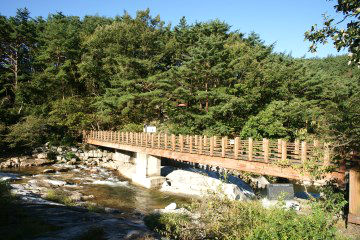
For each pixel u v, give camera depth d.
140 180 22.62
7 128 30.72
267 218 6.76
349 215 8.40
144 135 23.39
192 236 7.16
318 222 5.82
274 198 16.12
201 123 27.97
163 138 21.27
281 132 23.28
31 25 44.25
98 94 42.28
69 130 36.88
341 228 8.13
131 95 32.94
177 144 19.27
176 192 19.92
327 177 9.98
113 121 36.38
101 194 18.55
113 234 8.33
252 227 6.69
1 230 7.68
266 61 32.91
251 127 24.17
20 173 22.98
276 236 5.60
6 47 41.16
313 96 31.75
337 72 56.81
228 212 7.15
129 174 25.42
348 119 7.45
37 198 13.66
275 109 25.11
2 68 41.69
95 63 41.38
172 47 41.81
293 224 5.86
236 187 17.56
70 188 19.22
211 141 16.44
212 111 27.11
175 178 22.06
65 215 10.45
